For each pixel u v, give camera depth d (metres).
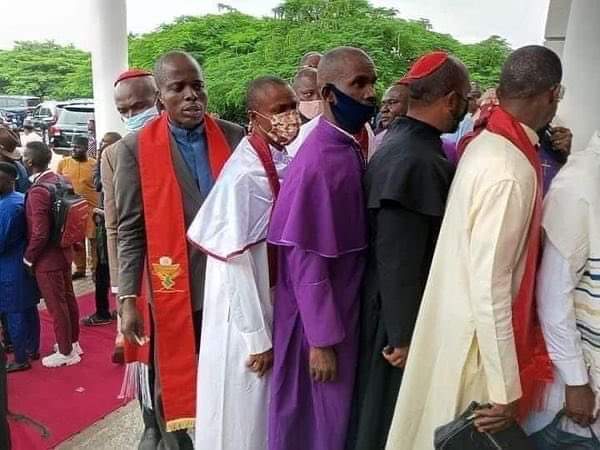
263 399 2.08
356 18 13.16
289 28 13.55
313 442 1.98
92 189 5.77
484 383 1.62
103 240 4.50
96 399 3.49
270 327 2.08
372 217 1.83
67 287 3.96
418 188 1.71
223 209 1.96
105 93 6.72
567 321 1.58
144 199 2.31
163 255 2.33
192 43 14.02
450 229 1.61
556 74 1.58
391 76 11.31
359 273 1.89
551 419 1.71
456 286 1.60
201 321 2.39
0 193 3.76
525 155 1.55
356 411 1.93
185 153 2.38
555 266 1.58
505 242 1.49
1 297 3.74
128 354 2.49
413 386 1.73
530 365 1.66
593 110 4.43
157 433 2.65
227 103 11.98
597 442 1.68
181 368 2.39
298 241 1.75
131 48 14.42
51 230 3.76
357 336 1.90
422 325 1.69
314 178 1.78
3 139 4.40
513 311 1.59
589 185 1.53
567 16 5.94
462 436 1.57
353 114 1.83
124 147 2.35
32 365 3.94
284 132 2.07
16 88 23.62
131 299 2.36
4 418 2.10
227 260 1.94
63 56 25.30
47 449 2.95
